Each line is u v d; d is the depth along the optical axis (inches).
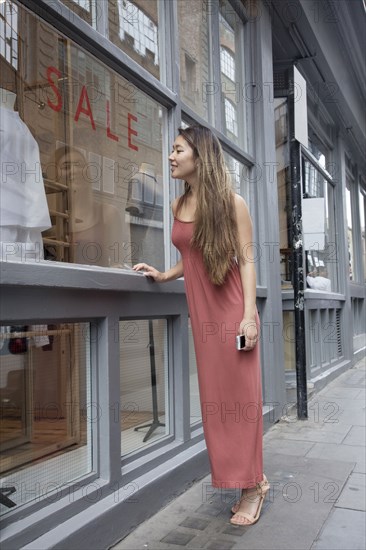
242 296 114.7
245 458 113.8
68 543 92.8
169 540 107.8
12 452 97.2
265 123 221.9
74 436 109.7
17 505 94.7
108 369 112.7
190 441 146.4
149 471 125.9
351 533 110.4
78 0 122.7
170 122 156.0
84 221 132.9
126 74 135.2
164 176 155.5
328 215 376.5
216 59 192.7
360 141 427.2
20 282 87.5
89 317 108.7
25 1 106.6
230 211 112.2
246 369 113.9
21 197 110.2
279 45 261.3
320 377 298.5
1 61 113.0
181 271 128.6
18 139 111.7
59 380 107.4
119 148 145.6
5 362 96.3
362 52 327.9
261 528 113.3
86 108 135.6
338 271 390.0
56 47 122.6
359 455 166.4
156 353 140.1
